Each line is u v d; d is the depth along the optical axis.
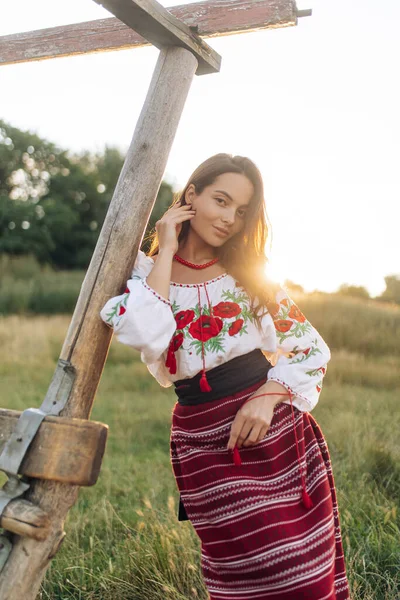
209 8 2.25
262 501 2.02
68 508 1.95
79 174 47.97
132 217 2.10
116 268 2.07
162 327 2.00
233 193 2.14
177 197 2.35
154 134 2.15
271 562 1.95
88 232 45.84
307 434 2.21
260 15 2.18
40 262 42.12
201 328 2.12
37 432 1.93
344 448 4.92
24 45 2.72
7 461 1.92
